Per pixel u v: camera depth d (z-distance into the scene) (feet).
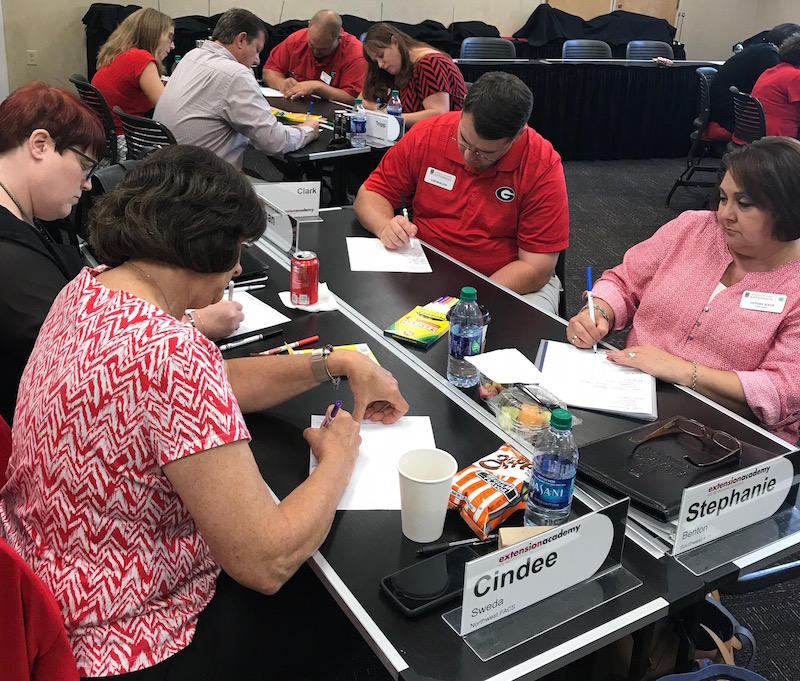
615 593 3.65
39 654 3.25
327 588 3.68
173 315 3.88
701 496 3.79
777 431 5.66
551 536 3.40
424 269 7.54
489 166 8.12
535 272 8.16
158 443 3.30
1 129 5.32
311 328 6.15
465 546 3.87
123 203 3.68
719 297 6.00
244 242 3.92
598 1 26.89
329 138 12.48
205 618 3.90
